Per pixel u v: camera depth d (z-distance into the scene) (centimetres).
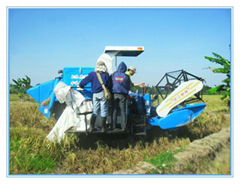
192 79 602
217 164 490
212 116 920
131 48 610
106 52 623
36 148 493
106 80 505
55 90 520
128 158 488
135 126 555
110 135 587
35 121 778
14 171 420
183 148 537
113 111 527
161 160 465
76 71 575
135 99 595
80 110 541
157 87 633
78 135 596
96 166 460
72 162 466
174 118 592
